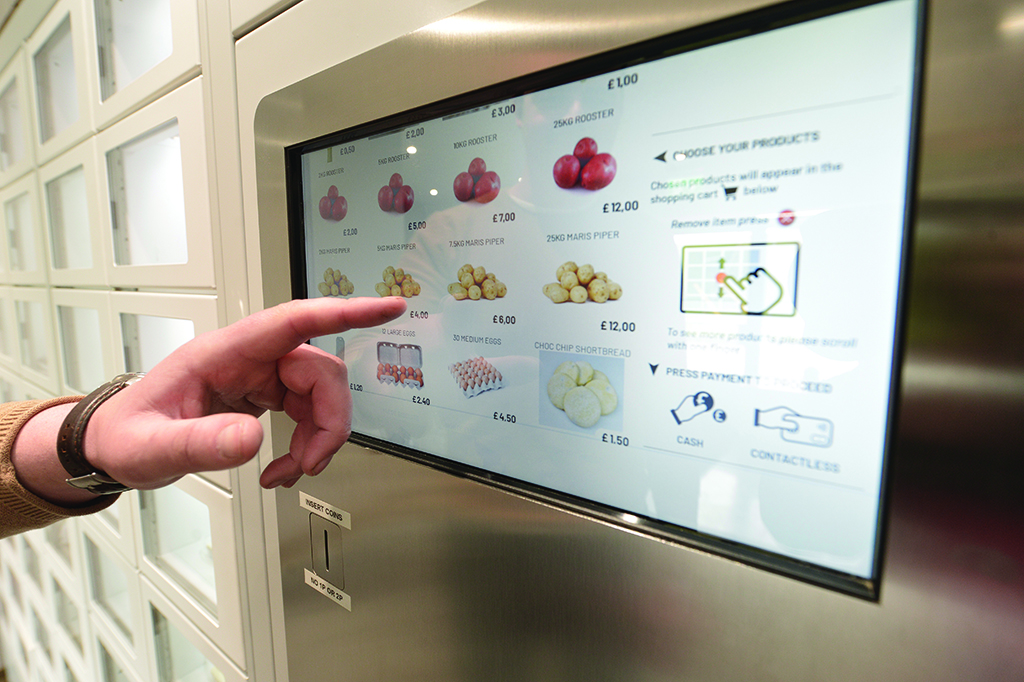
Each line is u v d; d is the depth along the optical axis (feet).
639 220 1.12
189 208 2.41
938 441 0.83
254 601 2.40
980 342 0.79
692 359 1.08
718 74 0.99
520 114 1.29
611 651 1.24
